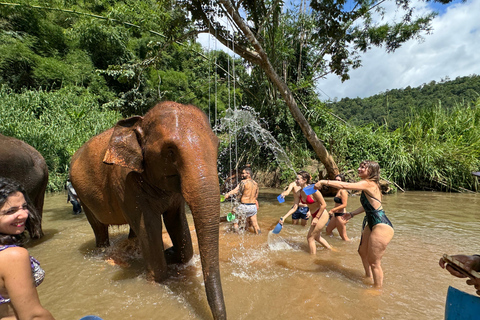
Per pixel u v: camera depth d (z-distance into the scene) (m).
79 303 2.99
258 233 5.79
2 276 1.41
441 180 11.84
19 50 20.25
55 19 25.17
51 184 11.69
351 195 10.20
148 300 3.03
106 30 23.34
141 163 3.01
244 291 3.21
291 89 12.03
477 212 7.65
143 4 13.21
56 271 3.84
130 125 3.08
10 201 1.50
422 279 3.56
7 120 12.62
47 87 21.22
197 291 3.22
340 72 12.94
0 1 14.43
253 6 9.19
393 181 12.16
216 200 2.44
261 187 12.25
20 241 1.60
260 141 12.73
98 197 3.97
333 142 12.42
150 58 11.49
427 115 14.45
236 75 13.96
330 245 4.99
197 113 2.93
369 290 3.25
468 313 1.61
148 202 3.33
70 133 13.56
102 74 25.56
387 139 12.65
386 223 3.29
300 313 2.76
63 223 6.64
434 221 6.65
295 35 13.02
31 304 1.48
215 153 2.71
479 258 1.69
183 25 9.08
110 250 4.65
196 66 28.59
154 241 3.34
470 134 12.86
